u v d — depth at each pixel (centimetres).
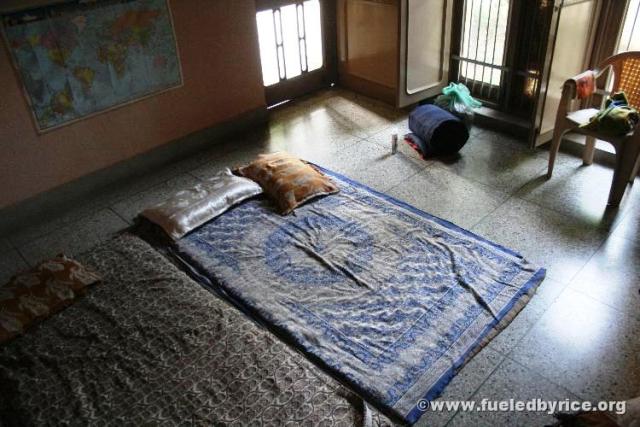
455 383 211
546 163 348
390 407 201
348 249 278
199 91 380
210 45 374
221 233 292
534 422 196
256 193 318
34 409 198
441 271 260
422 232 287
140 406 195
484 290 249
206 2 361
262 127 422
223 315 232
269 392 197
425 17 384
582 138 358
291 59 445
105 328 230
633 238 279
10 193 319
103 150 349
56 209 339
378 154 372
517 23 373
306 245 281
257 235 290
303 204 312
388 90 441
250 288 256
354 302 246
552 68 322
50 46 305
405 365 216
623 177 291
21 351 222
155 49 347
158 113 366
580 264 264
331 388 198
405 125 411
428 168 352
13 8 285
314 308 244
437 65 417
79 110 329
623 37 341
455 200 317
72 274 249
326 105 450
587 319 235
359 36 437
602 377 211
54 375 211
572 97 306
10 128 307
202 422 188
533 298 246
